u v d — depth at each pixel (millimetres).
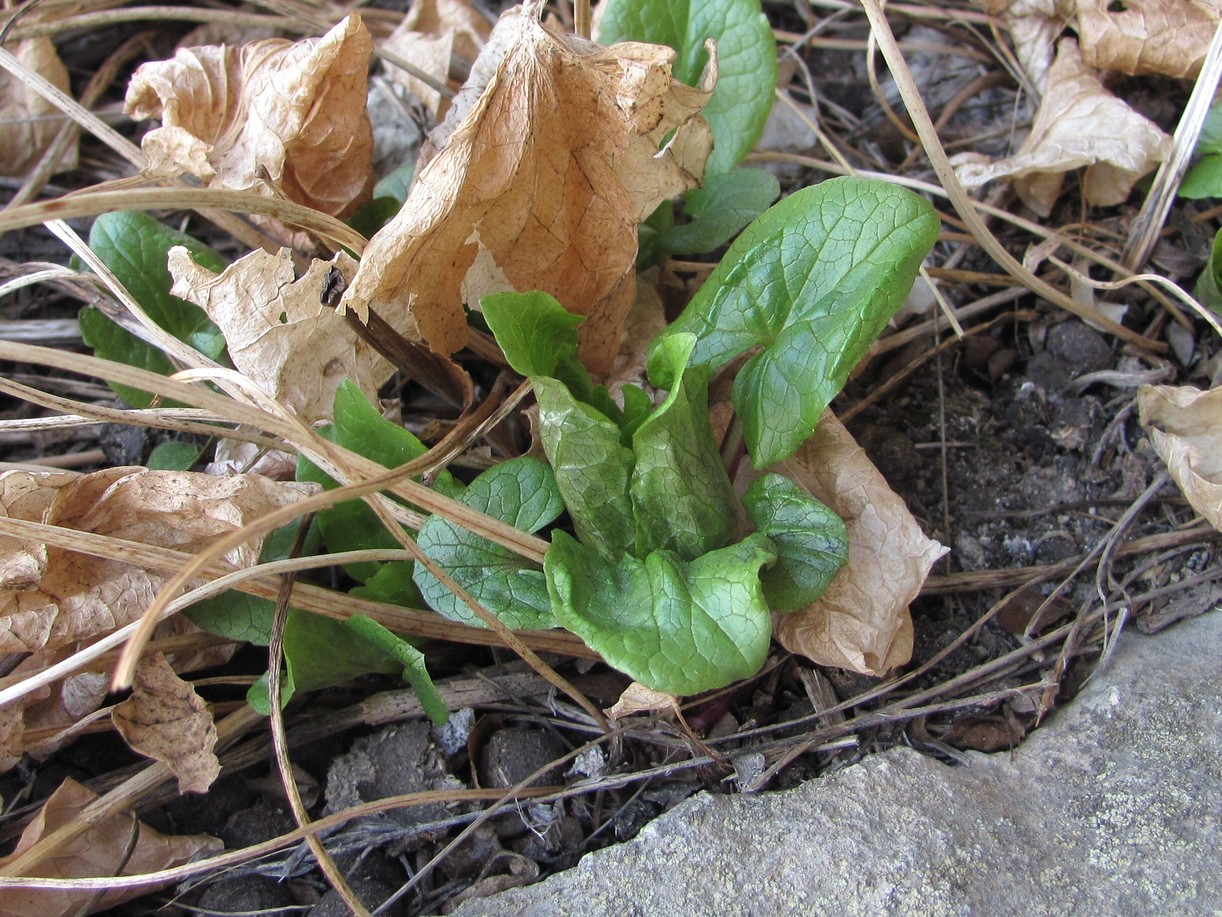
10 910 217
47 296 320
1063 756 225
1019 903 202
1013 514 269
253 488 232
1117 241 307
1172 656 238
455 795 223
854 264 220
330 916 220
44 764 244
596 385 246
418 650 234
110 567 233
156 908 230
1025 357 300
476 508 229
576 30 264
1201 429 261
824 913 202
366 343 250
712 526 226
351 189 269
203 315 278
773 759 230
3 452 294
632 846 216
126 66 365
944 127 340
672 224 301
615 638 202
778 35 357
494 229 231
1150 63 303
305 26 359
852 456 245
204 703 231
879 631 231
